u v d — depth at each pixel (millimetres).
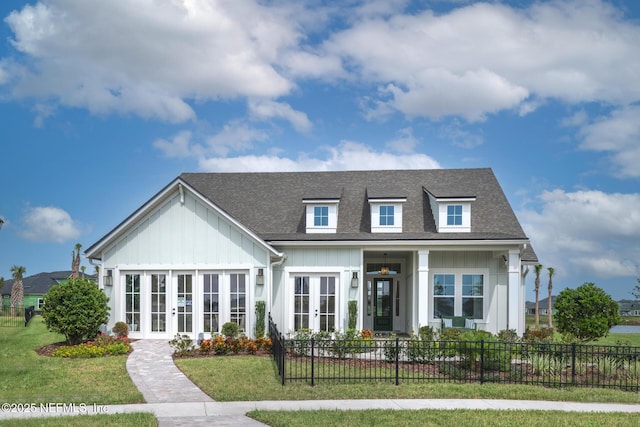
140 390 13773
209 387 13977
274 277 23828
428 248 23297
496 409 12086
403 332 26688
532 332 23266
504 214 26203
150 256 22578
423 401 12844
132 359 17781
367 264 27391
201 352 18656
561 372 15602
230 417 11312
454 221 25312
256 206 27812
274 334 17625
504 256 24359
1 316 44375
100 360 17609
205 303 22344
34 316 40312
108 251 22781
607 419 11250
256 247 22250
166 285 22500
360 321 23266
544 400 13133
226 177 30422
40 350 19797
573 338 21016
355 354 17875
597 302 21500
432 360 17078
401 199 25406
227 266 22266
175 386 14203
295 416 11242
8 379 14898
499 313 24578
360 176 29688
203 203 22469
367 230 25891
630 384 14758
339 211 27062
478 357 16219
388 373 15805
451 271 24969
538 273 53094
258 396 13133
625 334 31000
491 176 28969
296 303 23656
